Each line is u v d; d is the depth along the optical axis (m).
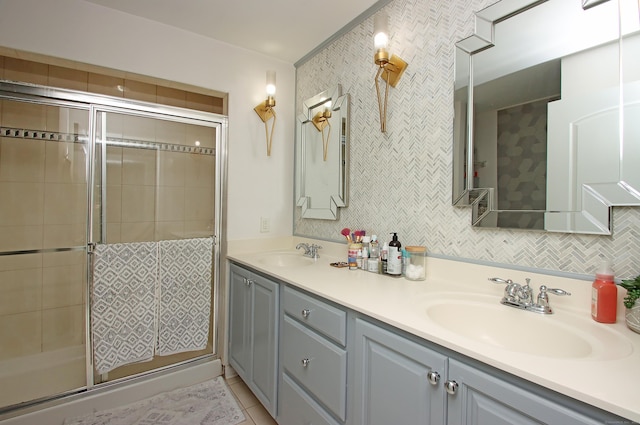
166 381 1.89
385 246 1.51
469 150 1.25
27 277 1.84
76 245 1.78
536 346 0.93
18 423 1.53
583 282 0.97
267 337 1.60
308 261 1.94
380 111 1.55
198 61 1.99
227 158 2.11
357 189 1.82
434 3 1.38
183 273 1.96
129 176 1.85
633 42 0.88
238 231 2.16
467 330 1.07
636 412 0.49
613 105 0.91
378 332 0.97
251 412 1.71
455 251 1.32
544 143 1.05
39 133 1.72
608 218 0.92
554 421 0.59
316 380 1.25
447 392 0.78
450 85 1.32
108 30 1.71
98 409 1.69
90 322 1.70
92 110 1.73
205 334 2.03
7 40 1.48
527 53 1.09
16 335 1.83
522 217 1.11
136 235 1.87
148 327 1.84
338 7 1.71
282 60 2.34
